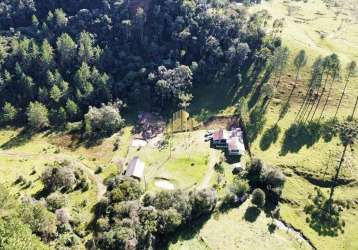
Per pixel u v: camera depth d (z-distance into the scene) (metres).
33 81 185.25
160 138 161.75
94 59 193.75
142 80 188.38
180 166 142.50
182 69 181.00
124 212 107.06
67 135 164.62
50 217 101.19
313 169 138.00
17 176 131.75
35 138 162.38
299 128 156.25
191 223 114.31
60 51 192.50
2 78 182.62
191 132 164.62
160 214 107.56
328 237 116.12
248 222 116.94
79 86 183.00
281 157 145.62
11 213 96.19
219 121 169.38
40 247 85.81
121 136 163.88
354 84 173.50
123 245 96.00
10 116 170.75
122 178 124.44
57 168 124.12
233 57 188.88
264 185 130.62
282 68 182.00
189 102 181.00
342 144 145.75
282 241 112.06
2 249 78.88
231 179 136.25
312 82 174.25
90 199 121.12
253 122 163.38
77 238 103.12
